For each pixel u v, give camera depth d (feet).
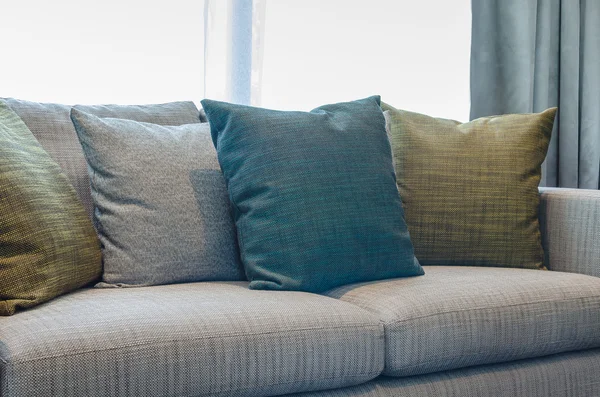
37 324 3.89
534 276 5.76
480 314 5.04
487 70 9.31
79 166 5.83
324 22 9.05
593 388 5.65
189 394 3.94
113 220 5.29
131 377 3.76
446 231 6.48
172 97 7.94
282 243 5.21
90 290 5.02
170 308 4.28
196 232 5.50
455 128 6.95
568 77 9.62
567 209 6.61
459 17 9.91
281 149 5.44
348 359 4.49
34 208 4.51
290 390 4.36
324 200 5.35
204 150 5.89
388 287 5.29
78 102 7.42
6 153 4.57
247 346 4.13
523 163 6.68
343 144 5.65
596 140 9.76
